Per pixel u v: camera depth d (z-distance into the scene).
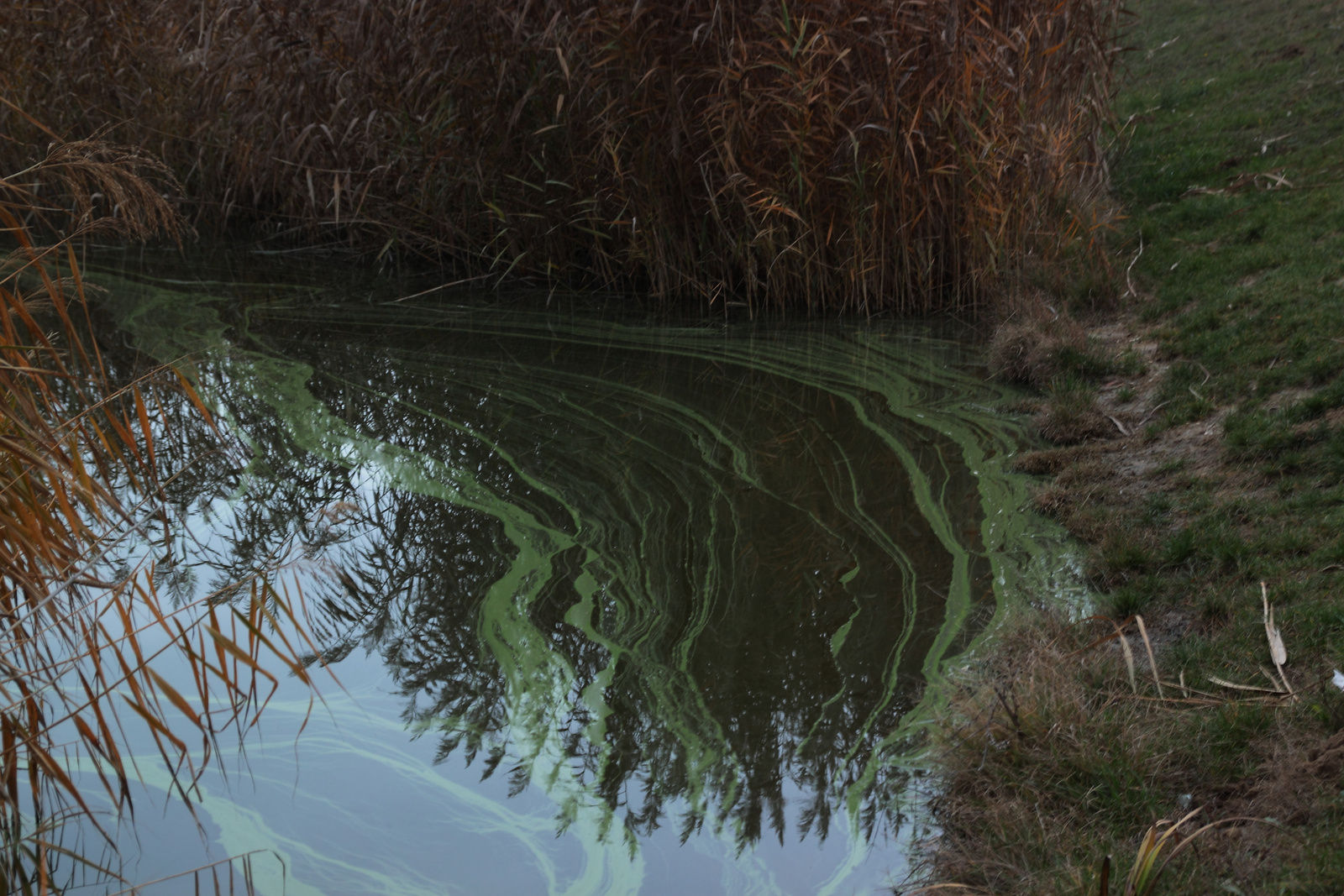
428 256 8.49
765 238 7.07
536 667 3.48
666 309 7.44
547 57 6.98
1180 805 2.53
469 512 4.54
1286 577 3.34
